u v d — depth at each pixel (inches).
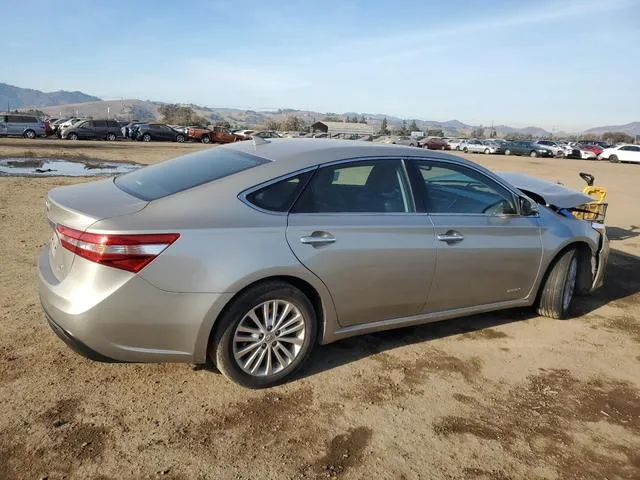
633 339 188.1
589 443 126.1
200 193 132.4
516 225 178.9
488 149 2070.6
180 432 119.0
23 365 141.9
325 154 148.4
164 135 1806.1
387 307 155.3
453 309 171.9
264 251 130.0
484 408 137.9
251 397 134.7
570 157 1886.1
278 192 138.4
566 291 198.8
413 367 156.9
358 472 110.3
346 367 154.3
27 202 371.6
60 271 128.5
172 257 121.0
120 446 113.0
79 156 903.1
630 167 1432.1
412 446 120.1
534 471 114.8
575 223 200.7
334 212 144.4
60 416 121.5
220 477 106.0
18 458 107.2
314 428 124.0
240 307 129.7
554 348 176.7
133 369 144.2
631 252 323.3
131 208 126.1
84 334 119.3
